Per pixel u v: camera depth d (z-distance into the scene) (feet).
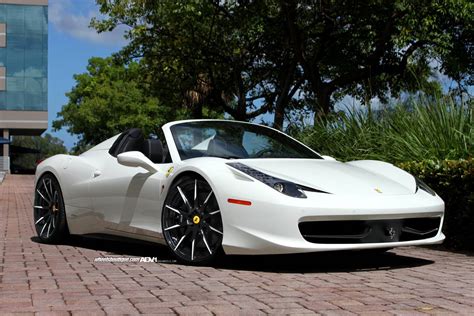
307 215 13.41
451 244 18.49
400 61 49.34
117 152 18.39
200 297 11.02
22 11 155.22
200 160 15.34
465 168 17.88
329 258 16.28
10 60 155.12
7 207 38.37
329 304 10.44
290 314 9.70
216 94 58.70
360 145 25.45
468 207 17.75
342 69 49.70
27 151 175.63
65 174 19.51
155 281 12.72
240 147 16.70
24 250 18.34
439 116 22.52
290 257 16.28
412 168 19.72
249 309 10.03
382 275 13.67
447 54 43.14
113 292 11.50
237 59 54.13
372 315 9.62
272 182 14.05
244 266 14.83
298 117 33.40
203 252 14.88
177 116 70.54
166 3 49.21
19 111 155.63
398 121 24.36
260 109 58.75
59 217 19.61
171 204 15.60
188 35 53.11
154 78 59.93
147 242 16.81
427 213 14.82
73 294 11.28
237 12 48.29
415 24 40.93
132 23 55.06
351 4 45.60
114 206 17.56
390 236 14.23
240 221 13.98
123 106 142.41
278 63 54.75
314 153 17.88
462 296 11.25
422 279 13.16
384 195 14.49
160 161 16.57
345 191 14.20
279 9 48.29
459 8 40.11
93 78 154.40
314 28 49.80
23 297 10.99
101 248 18.79
